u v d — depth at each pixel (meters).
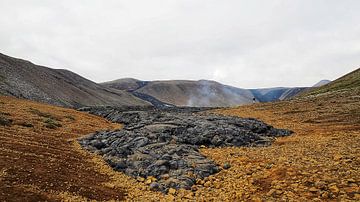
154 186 18.98
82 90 195.38
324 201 14.18
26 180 17.11
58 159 23.34
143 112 56.34
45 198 15.12
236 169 20.75
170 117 44.53
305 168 18.42
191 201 16.72
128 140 28.94
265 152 24.83
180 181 19.23
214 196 17.17
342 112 49.41
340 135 30.41
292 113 57.22
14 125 34.78
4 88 87.44
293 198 14.92
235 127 35.84
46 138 30.92
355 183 15.46
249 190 16.86
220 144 30.16
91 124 46.78
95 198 16.77
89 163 24.12
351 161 18.66
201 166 21.41
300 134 36.31
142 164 22.59
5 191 14.69
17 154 22.19
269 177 18.12
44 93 116.88
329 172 17.27
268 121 51.38
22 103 57.31
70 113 55.75
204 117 44.53
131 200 17.08
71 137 34.44
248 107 75.25
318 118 47.81
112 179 20.86
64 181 18.41
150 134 30.66
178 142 29.73
